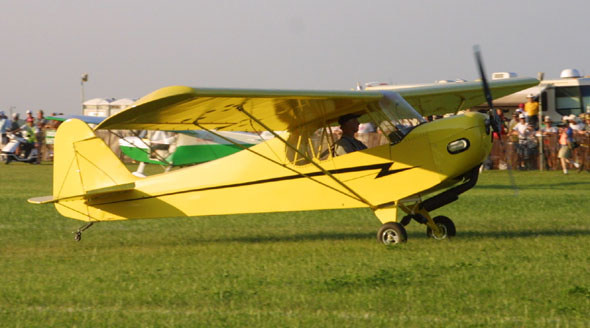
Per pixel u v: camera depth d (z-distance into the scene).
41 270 19.12
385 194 22.08
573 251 19.80
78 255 21.73
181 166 50.97
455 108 28.67
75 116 55.28
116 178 25.19
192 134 48.88
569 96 70.06
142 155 50.53
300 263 19.19
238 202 23.55
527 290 15.25
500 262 18.31
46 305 15.12
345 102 21.08
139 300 15.28
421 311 13.84
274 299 14.99
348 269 18.08
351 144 22.45
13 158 72.75
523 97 69.69
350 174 22.27
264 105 19.97
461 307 14.03
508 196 37.53
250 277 17.44
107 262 20.28
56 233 26.81
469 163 21.31
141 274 18.22
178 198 24.31
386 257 19.62
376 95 21.47
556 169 58.44
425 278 16.61
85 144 25.42
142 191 24.72
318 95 19.83
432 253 19.98
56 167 25.80
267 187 23.14
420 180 21.67
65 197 25.58
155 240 24.91
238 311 14.18
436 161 21.44
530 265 17.77
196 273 18.22
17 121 80.12
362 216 31.00
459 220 28.34
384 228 22.12
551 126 63.62
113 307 14.79
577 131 56.72
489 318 13.16
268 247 22.53
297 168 22.70
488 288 15.43
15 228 28.17
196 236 25.78
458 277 16.58
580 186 44.12
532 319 13.09
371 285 16.02
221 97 18.19
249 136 49.00
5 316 14.21
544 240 21.94
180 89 17.28
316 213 32.31
